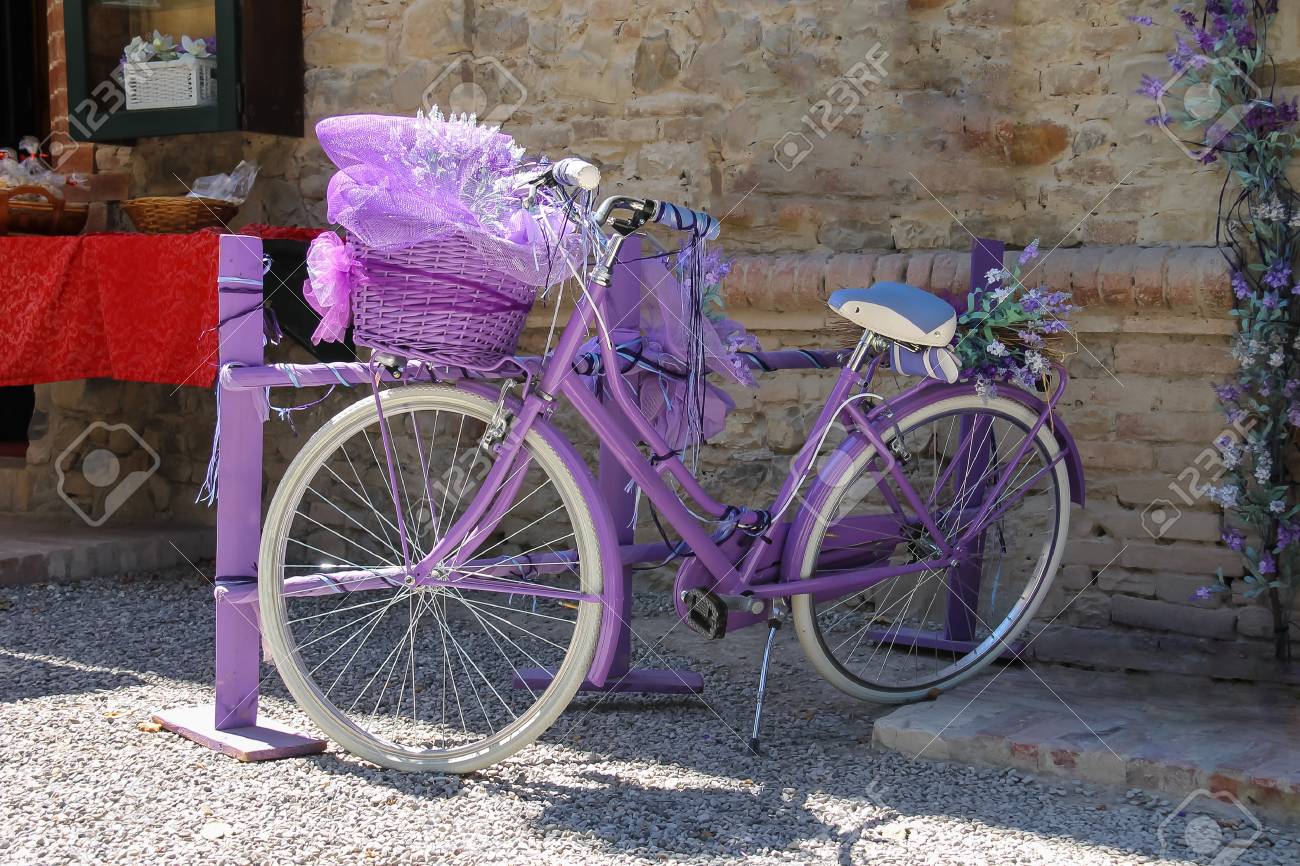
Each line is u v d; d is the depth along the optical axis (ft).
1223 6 11.30
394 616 13.37
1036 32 12.26
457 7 15.03
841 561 10.03
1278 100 11.18
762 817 8.07
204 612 13.66
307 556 16.21
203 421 16.83
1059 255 11.80
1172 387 11.62
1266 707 9.96
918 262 12.42
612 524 8.83
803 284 12.94
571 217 8.55
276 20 15.71
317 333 8.60
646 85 14.19
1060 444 10.66
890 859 7.44
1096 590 12.01
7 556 14.65
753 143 13.67
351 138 8.10
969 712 9.71
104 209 17.60
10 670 11.29
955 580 11.46
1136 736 9.07
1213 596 11.54
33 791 8.25
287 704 10.36
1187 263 11.19
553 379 8.79
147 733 9.50
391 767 8.84
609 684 10.64
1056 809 8.26
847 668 10.05
